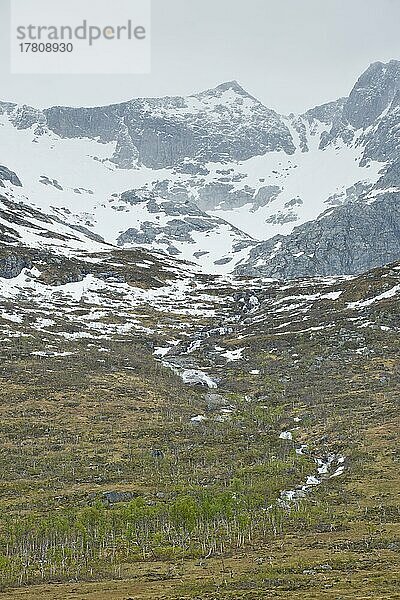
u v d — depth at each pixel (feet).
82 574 273.75
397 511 328.29
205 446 469.98
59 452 452.35
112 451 456.86
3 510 355.97
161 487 391.24
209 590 229.25
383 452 411.54
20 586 260.21
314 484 390.01
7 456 440.86
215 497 341.21
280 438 480.23
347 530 309.83
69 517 331.57
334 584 222.07
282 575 243.81
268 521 333.01
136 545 314.55
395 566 244.01
